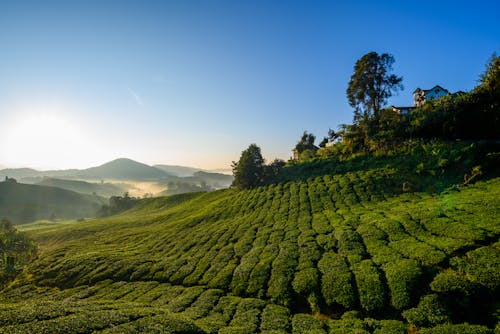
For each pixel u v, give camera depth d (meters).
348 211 42.22
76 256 50.88
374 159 62.06
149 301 29.22
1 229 97.25
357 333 17.06
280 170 85.88
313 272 26.22
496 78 47.78
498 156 39.12
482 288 18.20
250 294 26.92
